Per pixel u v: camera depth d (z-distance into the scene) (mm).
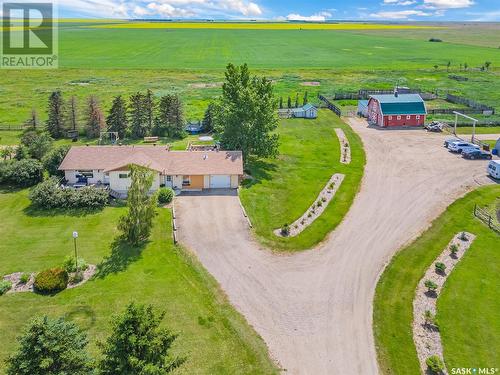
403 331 28219
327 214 43844
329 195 48312
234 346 26688
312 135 71375
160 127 69500
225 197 47594
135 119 69500
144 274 33688
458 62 163125
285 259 36188
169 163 49781
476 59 172375
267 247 37906
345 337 27688
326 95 101875
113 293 31297
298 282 33125
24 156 54875
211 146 61656
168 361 20484
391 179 52812
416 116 76500
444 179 52781
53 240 38375
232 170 49375
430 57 178375
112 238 38906
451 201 46688
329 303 30859
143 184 37500
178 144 65375
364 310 30188
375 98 78688
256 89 55094
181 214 43594
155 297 30953
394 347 26875
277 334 27844
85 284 32344
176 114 69875
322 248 37844
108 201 45781
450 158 60438
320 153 62438
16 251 36469
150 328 19734
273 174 54312
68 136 69438
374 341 27375
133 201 37156
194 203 46094
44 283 31250
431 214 43844
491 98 101812
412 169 56188
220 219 42625
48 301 30328
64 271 32469
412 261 35875
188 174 48562
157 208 44719
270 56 174375
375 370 25203
